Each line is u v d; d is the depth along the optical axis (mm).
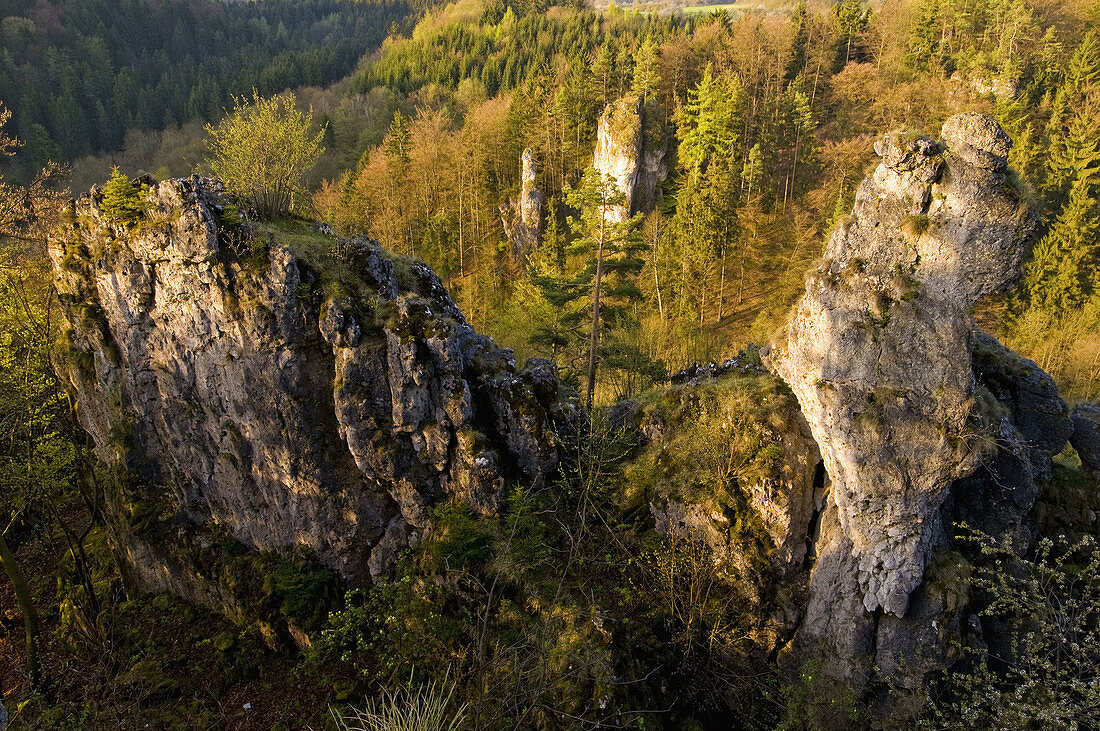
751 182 60531
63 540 24109
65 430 23016
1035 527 18922
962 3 74062
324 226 22109
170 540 20578
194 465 20344
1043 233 52656
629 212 68562
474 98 98125
